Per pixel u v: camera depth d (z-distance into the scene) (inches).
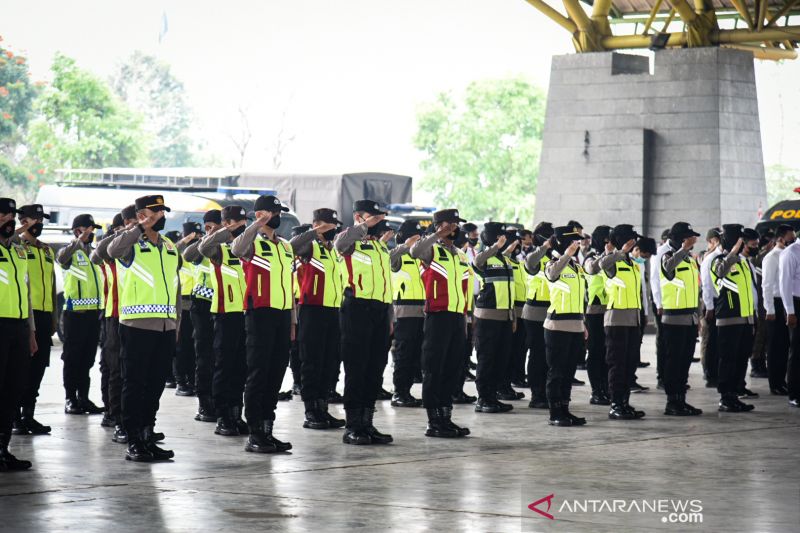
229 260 446.9
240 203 948.6
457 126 2640.3
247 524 288.2
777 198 3348.9
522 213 2586.1
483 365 535.8
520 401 585.3
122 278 390.0
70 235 938.7
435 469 374.3
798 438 454.0
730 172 1075.3
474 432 466.0
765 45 1218.6
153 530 280.8
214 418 491.5
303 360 466.0
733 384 547.2
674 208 1083.9
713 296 618.2
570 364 494.3
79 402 513.3
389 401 574.6
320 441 435.2
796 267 566.6
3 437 368.5
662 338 636.7
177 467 374.0
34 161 2488.9
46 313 464.8
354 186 1165.7
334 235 462.9
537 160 2600.9
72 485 340.2
